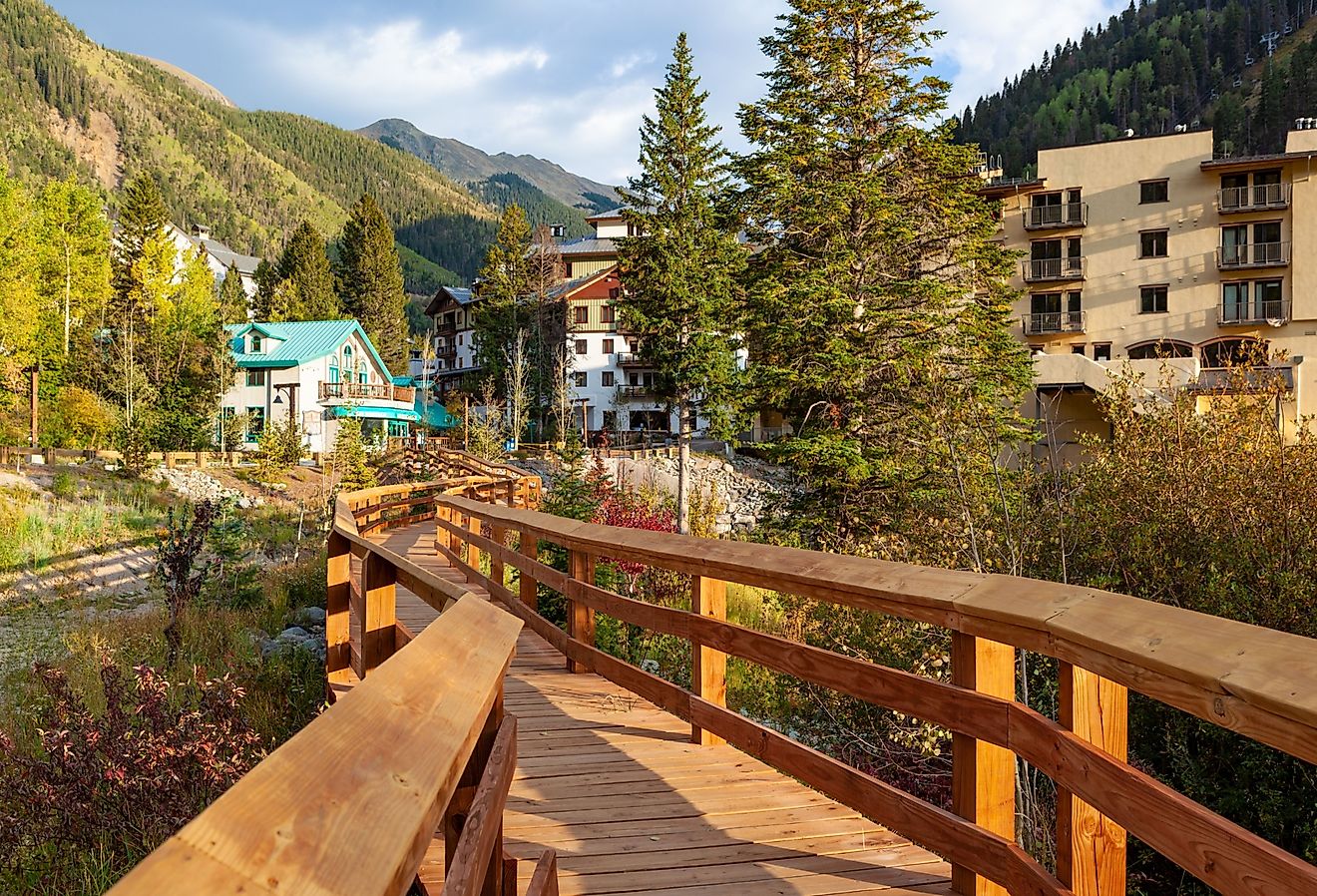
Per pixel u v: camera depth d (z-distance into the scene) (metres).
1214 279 41.72
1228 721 1.68
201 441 40.97
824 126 24.47
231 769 6.24
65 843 5.81
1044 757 2.49
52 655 11.97
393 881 0.76
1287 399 10.61
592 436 51.09
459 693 1.39
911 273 24.78
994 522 10.52
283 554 20.80
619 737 5.07
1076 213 43.12
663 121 34.91
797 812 3.99
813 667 3.75
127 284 52.16
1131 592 9.82
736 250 34.06
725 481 36.34
